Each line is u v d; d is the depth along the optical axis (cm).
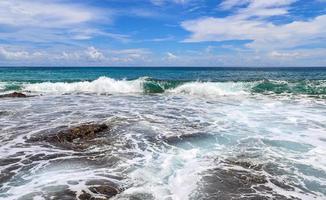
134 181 612
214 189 578
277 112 1384
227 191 571
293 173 662
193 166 697
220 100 1809
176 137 939
